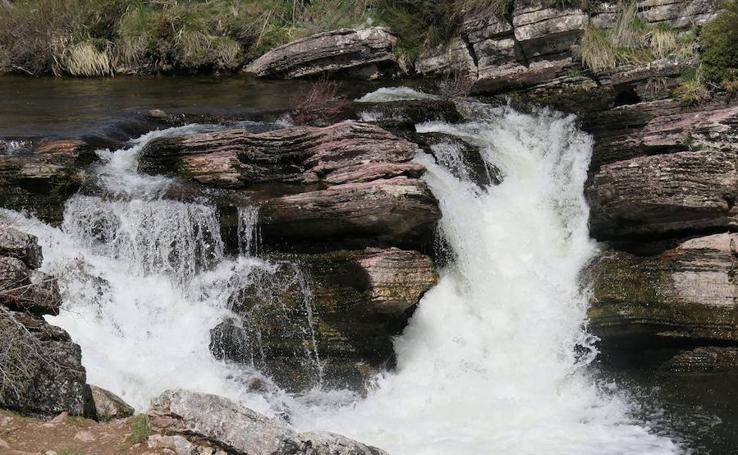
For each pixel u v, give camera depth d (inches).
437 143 470.0
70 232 395.5
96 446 254.8
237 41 746.8
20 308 282.0
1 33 762.8
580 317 422.3
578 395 383.6
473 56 652.1
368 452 271.4
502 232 456.4
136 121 505.0
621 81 555.5
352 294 390.3
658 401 378.9
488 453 320.8
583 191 484.7
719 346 410.3
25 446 250.2
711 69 507.2
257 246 402.3
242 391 351.9
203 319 382.0
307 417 342.0
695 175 412.5
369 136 426.6
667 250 424.2
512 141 514.6
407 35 686.5
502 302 427.2
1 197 396.8
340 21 717.9
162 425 261.0
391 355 395.2
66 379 276.4
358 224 392.5
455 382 387.2
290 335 388.8
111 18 759.7
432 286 400.5
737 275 406.9
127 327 369.7
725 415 364.8
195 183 417.1
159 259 392.2
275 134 433.4
